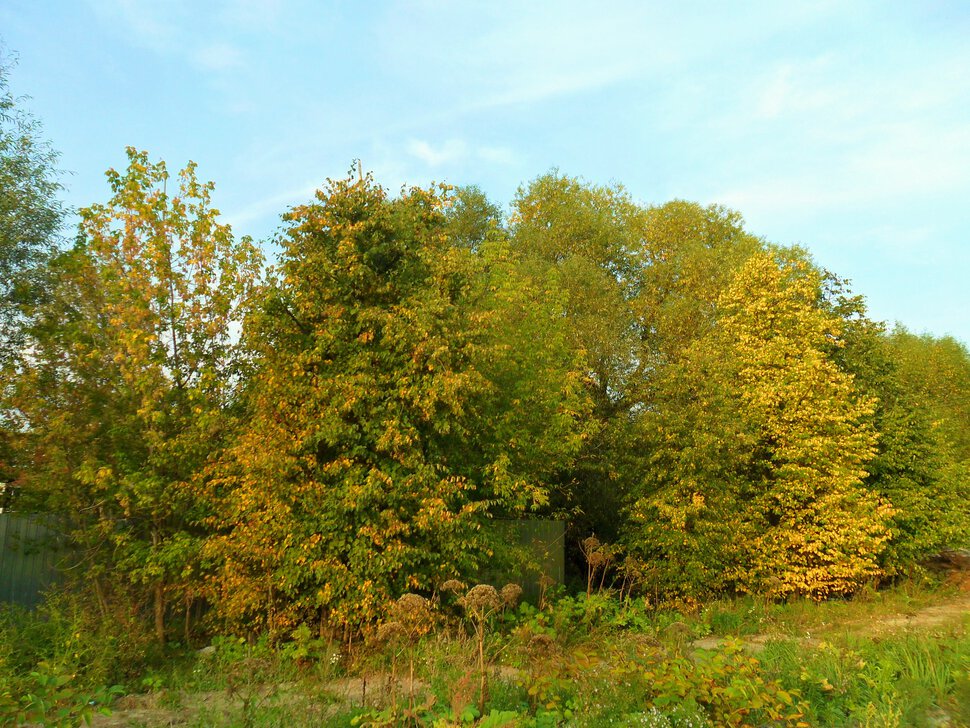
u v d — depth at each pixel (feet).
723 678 24.21
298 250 44.47
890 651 30.27
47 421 41.50
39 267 51.83
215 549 39.55
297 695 27.14
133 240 43.78
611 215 103.09
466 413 46.80
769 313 71.36
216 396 45.85
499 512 52.47
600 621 43.39
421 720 21.68
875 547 63.82
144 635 36.73
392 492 40.73
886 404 79.56
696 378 66.18
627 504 69.77
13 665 30.42
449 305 44.29
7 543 44.47
